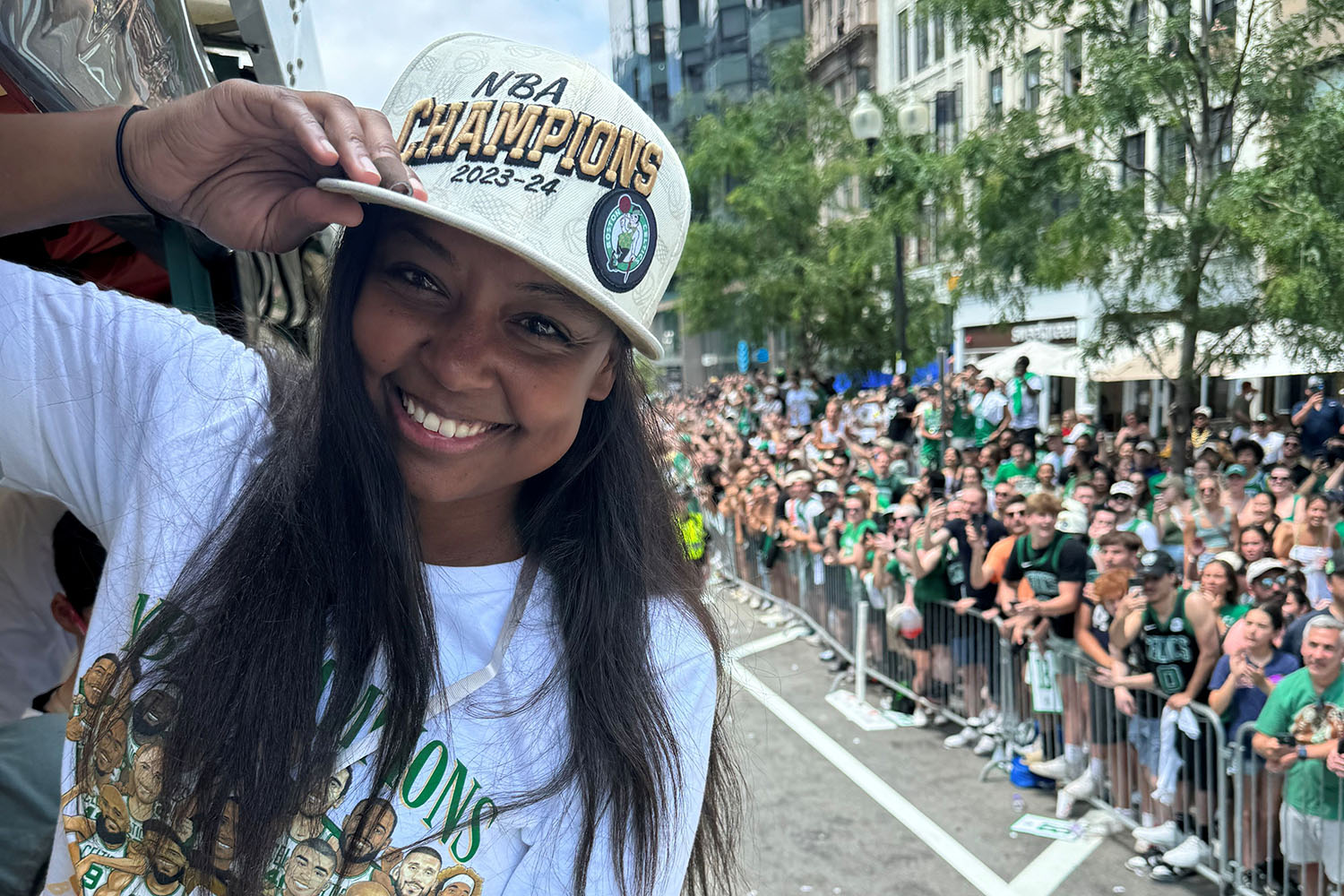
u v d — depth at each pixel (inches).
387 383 33.6
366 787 31.7
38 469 38.5
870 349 850.8
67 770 34.0
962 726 242.4
